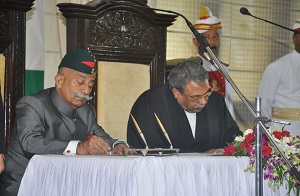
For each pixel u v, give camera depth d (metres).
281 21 7.75
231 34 7.40
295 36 6.64
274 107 6.61
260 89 6.65
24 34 4.48
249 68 7.52
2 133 3.43
